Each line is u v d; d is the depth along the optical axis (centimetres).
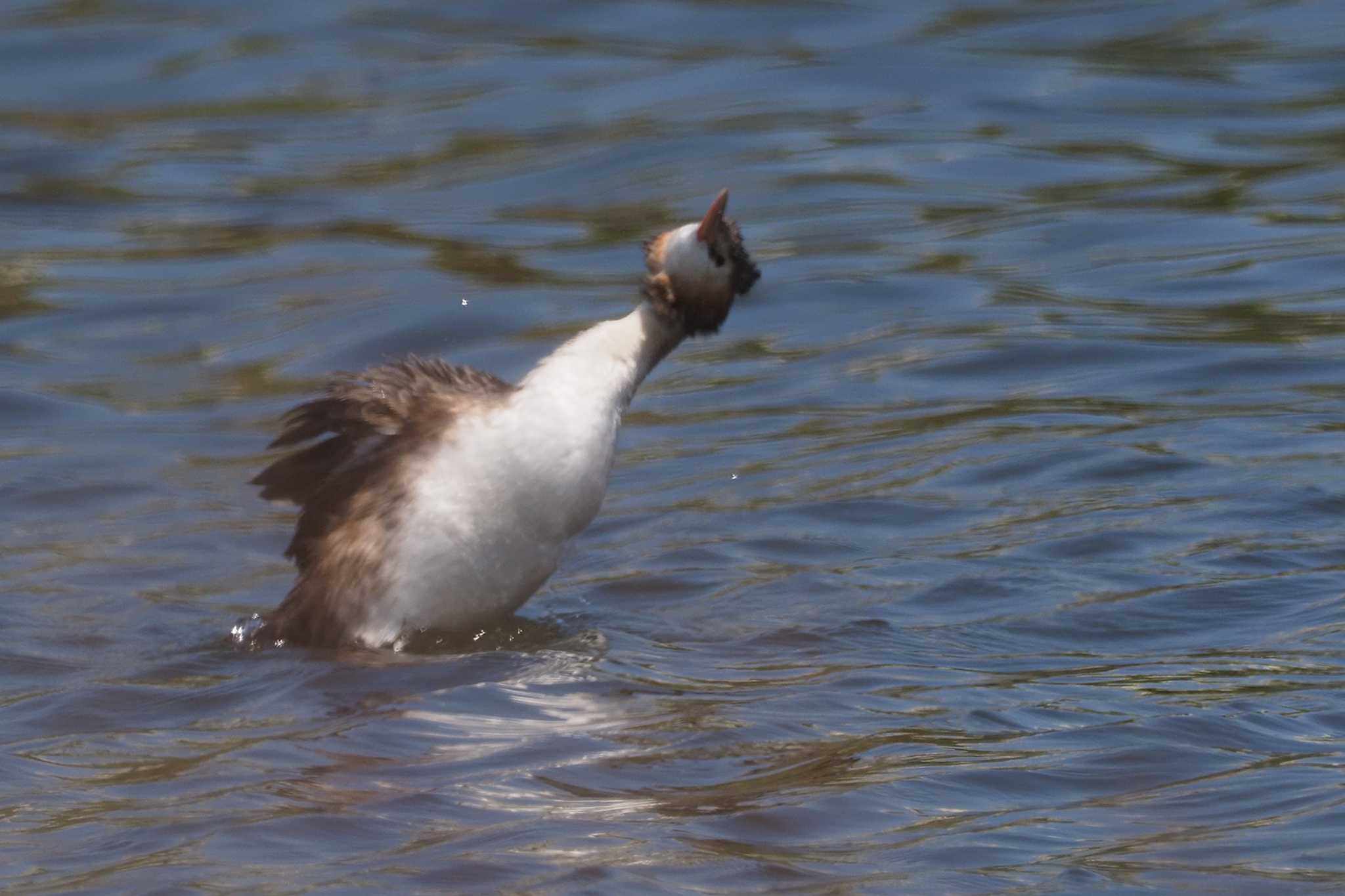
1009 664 1004
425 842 775
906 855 759
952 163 2223
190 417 1548
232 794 833
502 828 789
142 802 827
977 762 859
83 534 1285
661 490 1348
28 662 1039
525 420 1018
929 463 1377
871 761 861
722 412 1527
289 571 1216
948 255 1914
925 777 840
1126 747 873
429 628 1038
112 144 2425
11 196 2198
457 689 968
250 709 953
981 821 793
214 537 1280
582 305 1789
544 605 1122
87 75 2745
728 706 940
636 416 1529
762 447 1437
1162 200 2073
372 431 1047
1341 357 1581
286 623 1056
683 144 2320
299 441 1069
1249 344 1628
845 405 1534
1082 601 1098
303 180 2258
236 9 3072
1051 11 2928
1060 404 1501
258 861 758
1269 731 892
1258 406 1473
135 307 1814
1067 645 1033
